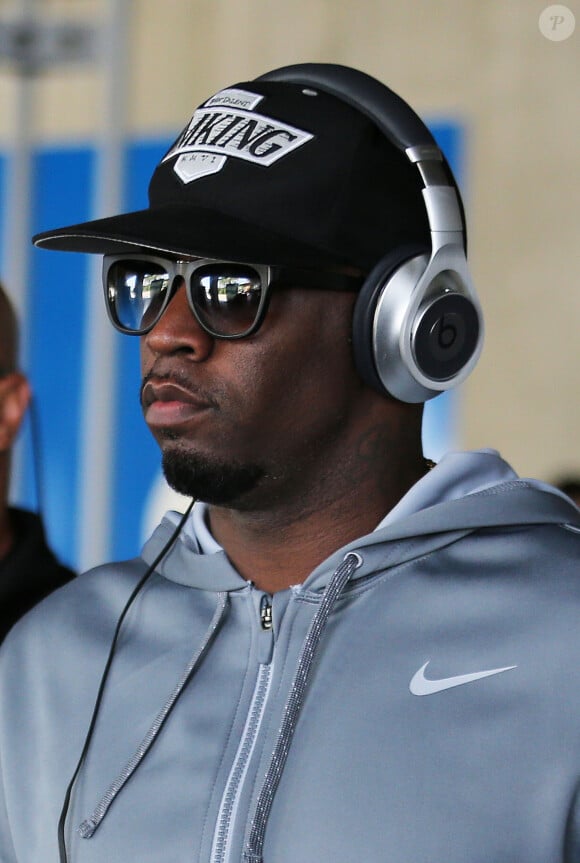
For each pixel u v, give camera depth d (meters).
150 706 2.87
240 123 2.79
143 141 8.97
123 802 2.74
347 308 2.73
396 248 2.74
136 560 3.28
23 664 3.14
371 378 2.75
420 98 8.63
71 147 8.77
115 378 7.61
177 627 2.99
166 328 2.64
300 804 2.54
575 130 8.22
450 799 2.45
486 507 2.80
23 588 4.31
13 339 4.72
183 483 2.70
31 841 2.91
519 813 2.42
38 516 4.55
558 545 2.75
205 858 2.58
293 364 2.67
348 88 2.86
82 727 2.94
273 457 2.70
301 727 2.63
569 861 2.43
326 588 2.77
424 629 2.67
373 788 2.50
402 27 8.67
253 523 2.87
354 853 2.45
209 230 2.62
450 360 2.80
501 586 2.68
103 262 2.84
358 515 2.86
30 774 2.97
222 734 2.74
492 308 8.48
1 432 4.57
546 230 8.33
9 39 7.76
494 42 8.41
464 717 2.52
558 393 8.30
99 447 7.54
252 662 2.82
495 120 8.42
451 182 2.83
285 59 8.93
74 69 7.77
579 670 2.51
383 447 2.85
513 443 8.39
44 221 8.82
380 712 2.58
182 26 9.13
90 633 3.09
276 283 2.64
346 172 2.73
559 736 2.46
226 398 2.63
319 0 8.86
